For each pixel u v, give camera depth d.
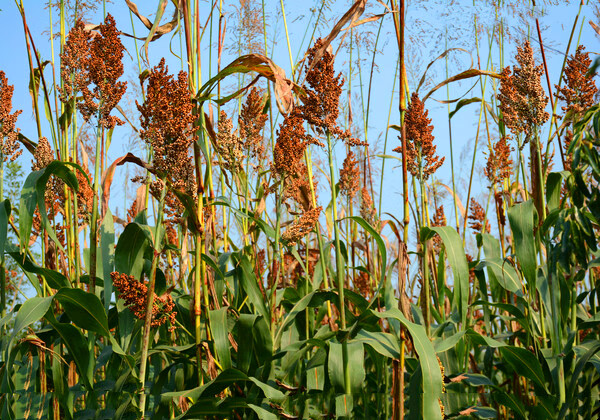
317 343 3.04
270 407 3.06
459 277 2.89
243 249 3.61
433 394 2.55
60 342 3.29
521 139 3.56
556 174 3.51
